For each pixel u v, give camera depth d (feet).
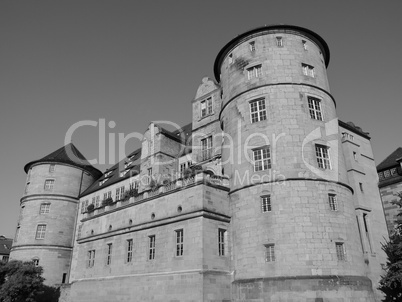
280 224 82.43
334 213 84.79
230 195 95.86
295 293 74.95
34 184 180.75
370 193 119.96
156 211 102.12
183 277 86.02
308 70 101.76
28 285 132.16
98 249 120.78
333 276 76.74
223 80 111.96
